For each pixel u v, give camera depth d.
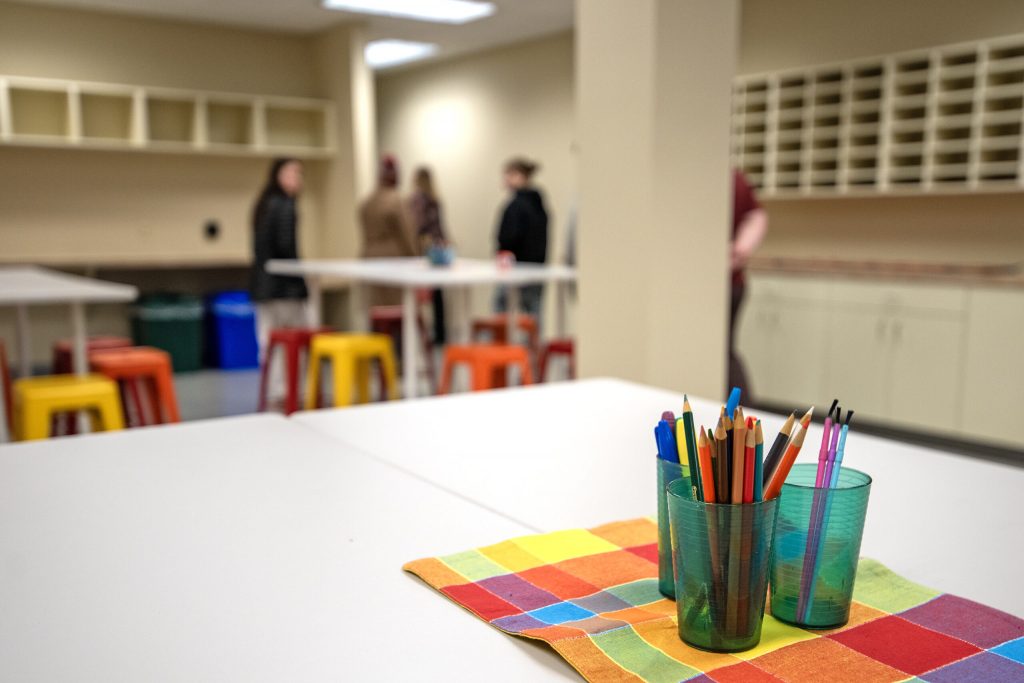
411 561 0.92
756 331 5.48
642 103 2.95
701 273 3.13
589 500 1.14
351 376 4.65
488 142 8.55
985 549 0.99
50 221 6.77
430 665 0.71
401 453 1.36
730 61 3.10
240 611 0.80
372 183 7.36
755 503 0.71
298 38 7.62
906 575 0.91
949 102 4.77
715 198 3.13
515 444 1.42
